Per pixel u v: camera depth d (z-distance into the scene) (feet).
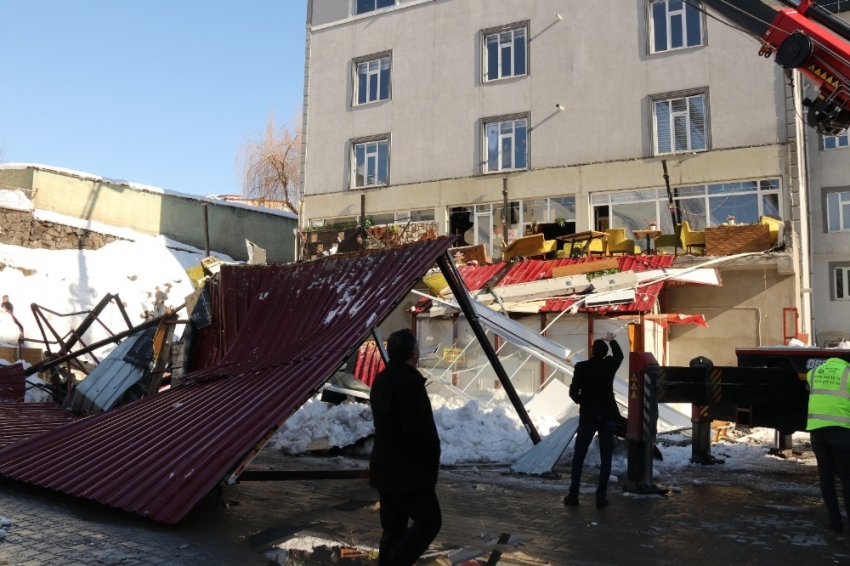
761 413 29.17
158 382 42.09
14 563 15.10
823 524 20.34
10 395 43.47
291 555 16.19
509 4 77.61
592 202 71.10
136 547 16.43
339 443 32.89
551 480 27.27
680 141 68.13
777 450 34.55
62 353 50.16
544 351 40.60
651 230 63.16
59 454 23.77
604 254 65.26
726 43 66.39
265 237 106.42
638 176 68.74
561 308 55.88
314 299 31.37
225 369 29.37
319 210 85.87
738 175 64.44
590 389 22.82
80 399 41.52
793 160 62.75
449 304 46.98
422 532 13.02
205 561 15.56
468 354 57.21
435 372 55.62
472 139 77.92
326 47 88.69
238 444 20.13
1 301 70.85
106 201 89.86
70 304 75.56
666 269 56.85
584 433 22.74
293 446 33.63
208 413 23.54
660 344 59.57
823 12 33.47
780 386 27.43
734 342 60.59
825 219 82.28
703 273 56.29
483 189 76.28
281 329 30.91
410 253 29.43
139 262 85.92
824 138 83.46
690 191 66.95
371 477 13.62
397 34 83.97
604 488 22.35
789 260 56.85
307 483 26.12
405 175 81.10
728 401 26.35
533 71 75.36
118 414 27.02
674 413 40.34
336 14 88.69
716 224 65.62
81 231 85.15
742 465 31.76
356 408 35.78
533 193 73.41
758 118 64.39
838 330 80.28
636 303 54.39
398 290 26.68
